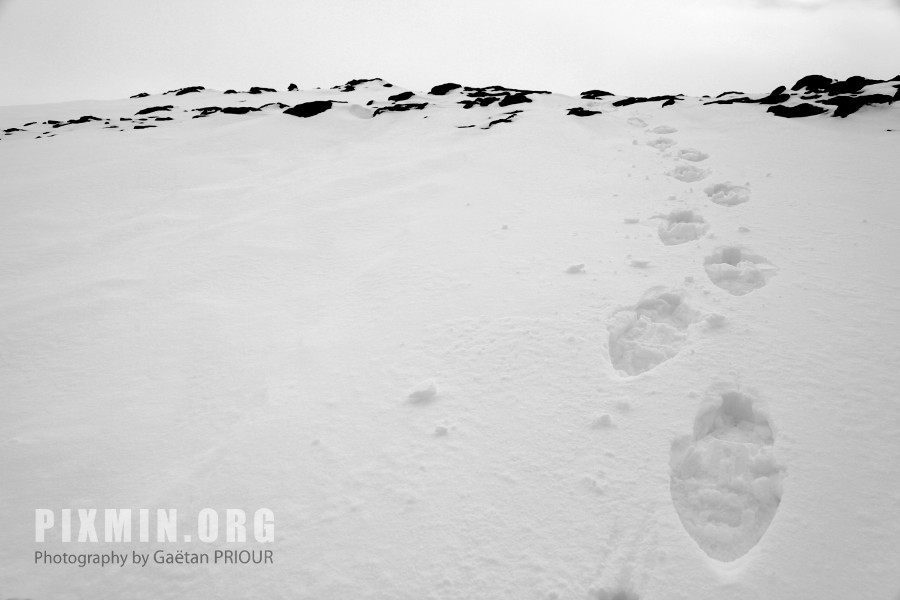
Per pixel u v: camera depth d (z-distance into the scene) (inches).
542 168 400.8
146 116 787.4
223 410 183.9
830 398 160.9
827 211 277.7
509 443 157.8
